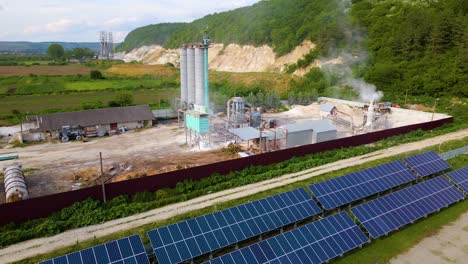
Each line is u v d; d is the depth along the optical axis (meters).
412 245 26.50
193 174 35.88
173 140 55.50
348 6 130.62
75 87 114.38
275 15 155.62
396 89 87.38
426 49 94.38
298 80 108.38
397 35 101.56
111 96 99.00
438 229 28.84
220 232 23.75
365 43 108.75
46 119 57.53
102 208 30.14
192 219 23.80
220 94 100.62
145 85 119.56
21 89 108.69
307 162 41.41
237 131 51.00
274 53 136.62
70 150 50.47
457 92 78.06
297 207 27.78
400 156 44.38
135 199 32.03
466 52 83.00
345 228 26.00
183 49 57.25
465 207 32.66
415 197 31.30
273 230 27.17
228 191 34.38
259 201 26.95
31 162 45.25
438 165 39.12
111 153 48.97
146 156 47.56
